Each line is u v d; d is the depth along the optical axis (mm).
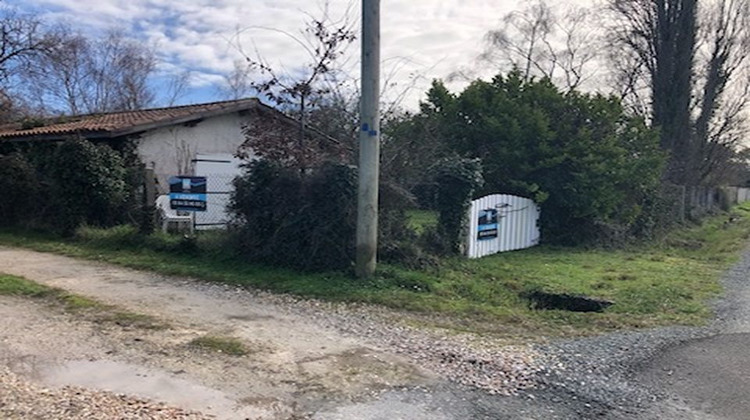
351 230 8992
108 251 10734
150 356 5039
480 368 5016
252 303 7277
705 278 10703
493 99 15008
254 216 9523
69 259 10148
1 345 5156
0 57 27141
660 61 26953
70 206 12375
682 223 22328
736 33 28219
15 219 13602
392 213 9742
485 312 7199
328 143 10023
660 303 8156
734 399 4426
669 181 23328
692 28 26328
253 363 4953
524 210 14336
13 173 13242
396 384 4582
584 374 4926
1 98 26547
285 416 3934
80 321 6066
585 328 6582
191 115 15164
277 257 9195
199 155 15617
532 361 5227
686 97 26609
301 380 4605
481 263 11062
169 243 10508
